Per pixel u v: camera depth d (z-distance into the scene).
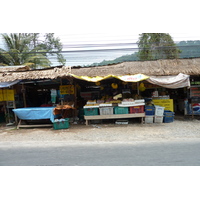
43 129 8.73
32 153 5.44
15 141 6.84
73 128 8.56
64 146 5.99
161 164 4.30
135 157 4.77
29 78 9.10
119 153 5.10
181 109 12.11
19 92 11.03
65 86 10.08
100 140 6.49
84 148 5.68
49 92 13.54
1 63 18.22
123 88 11.08
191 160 4.47
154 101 10.27
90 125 9.06
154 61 12.37
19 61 19.17
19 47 19.16
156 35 18.11
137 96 9.30
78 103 11.65
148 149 5.36
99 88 12.84
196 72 10.20
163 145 5.68
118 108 8.79
